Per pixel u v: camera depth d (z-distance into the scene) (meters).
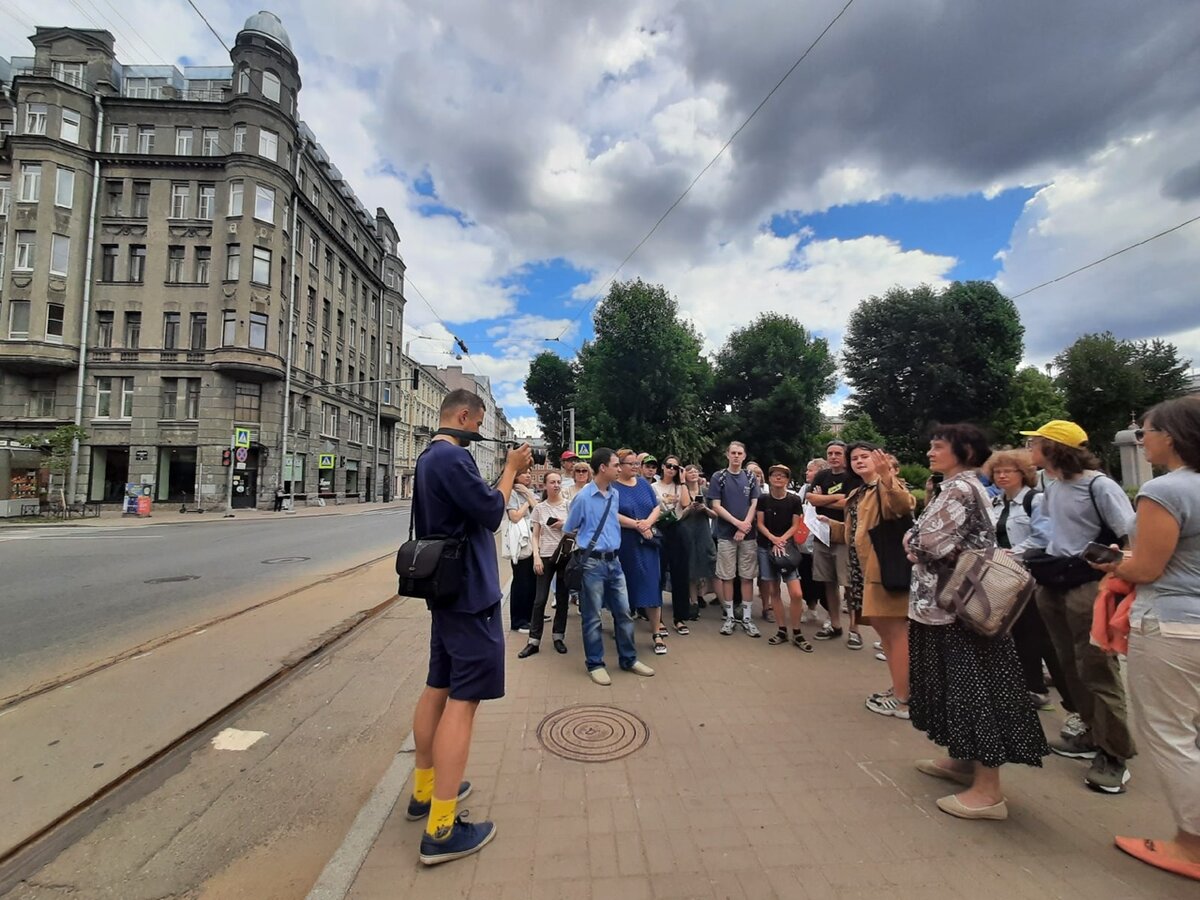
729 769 3.14
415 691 4.57
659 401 33.12
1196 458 2.37
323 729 3.90
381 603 7.39
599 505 4.84
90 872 2.48
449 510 2.65
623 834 2.57
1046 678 4.67
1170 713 2.36
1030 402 32.53
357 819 2.70
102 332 29.78
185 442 29.34
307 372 35.62
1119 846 2.44
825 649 5.42
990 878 2.26
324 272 38.47
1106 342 31.81
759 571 5.79
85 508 26.70
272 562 11.45
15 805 2.91
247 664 5.02
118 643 5.75
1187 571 2.34
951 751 2.70
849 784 2.98
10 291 28.14
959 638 2.76
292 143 32.91
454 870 2.34
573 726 3.71
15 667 5.04
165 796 3.09
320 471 38.69
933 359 30.27
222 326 29.81
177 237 30.11
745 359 37.91
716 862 2.37
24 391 29.12
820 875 2.29
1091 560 2.62
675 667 4.90
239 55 31.36
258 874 2.48
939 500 2.91
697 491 6.60
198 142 30.77
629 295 33.03
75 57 30.80
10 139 28.33
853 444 4.09
